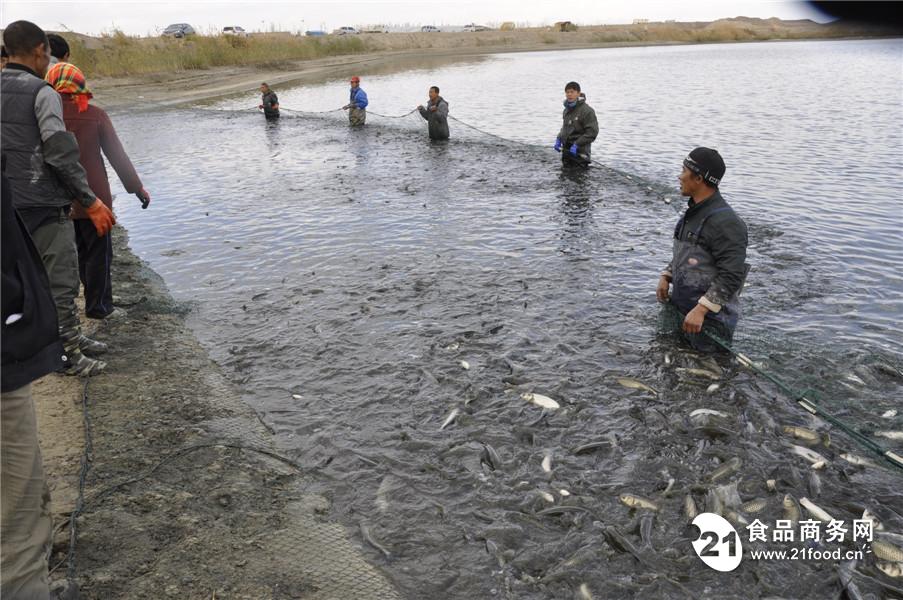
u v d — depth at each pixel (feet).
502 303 23.36
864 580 11.39
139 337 20.57
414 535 12.57
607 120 73.26
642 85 114.11
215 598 10.53
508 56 211.61
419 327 21.52
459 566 11.82
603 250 28.94
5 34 15.11
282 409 16.88
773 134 61.87
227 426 15.89
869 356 19.15
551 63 176.65
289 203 37.93
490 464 14.65
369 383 18.13
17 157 14.98
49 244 15.98
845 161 48.62
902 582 11.43
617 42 307.99
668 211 35.50
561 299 23.63
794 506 13.20
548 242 30.12
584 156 45.93
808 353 19.35
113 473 13.56
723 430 15.65
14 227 8.52
